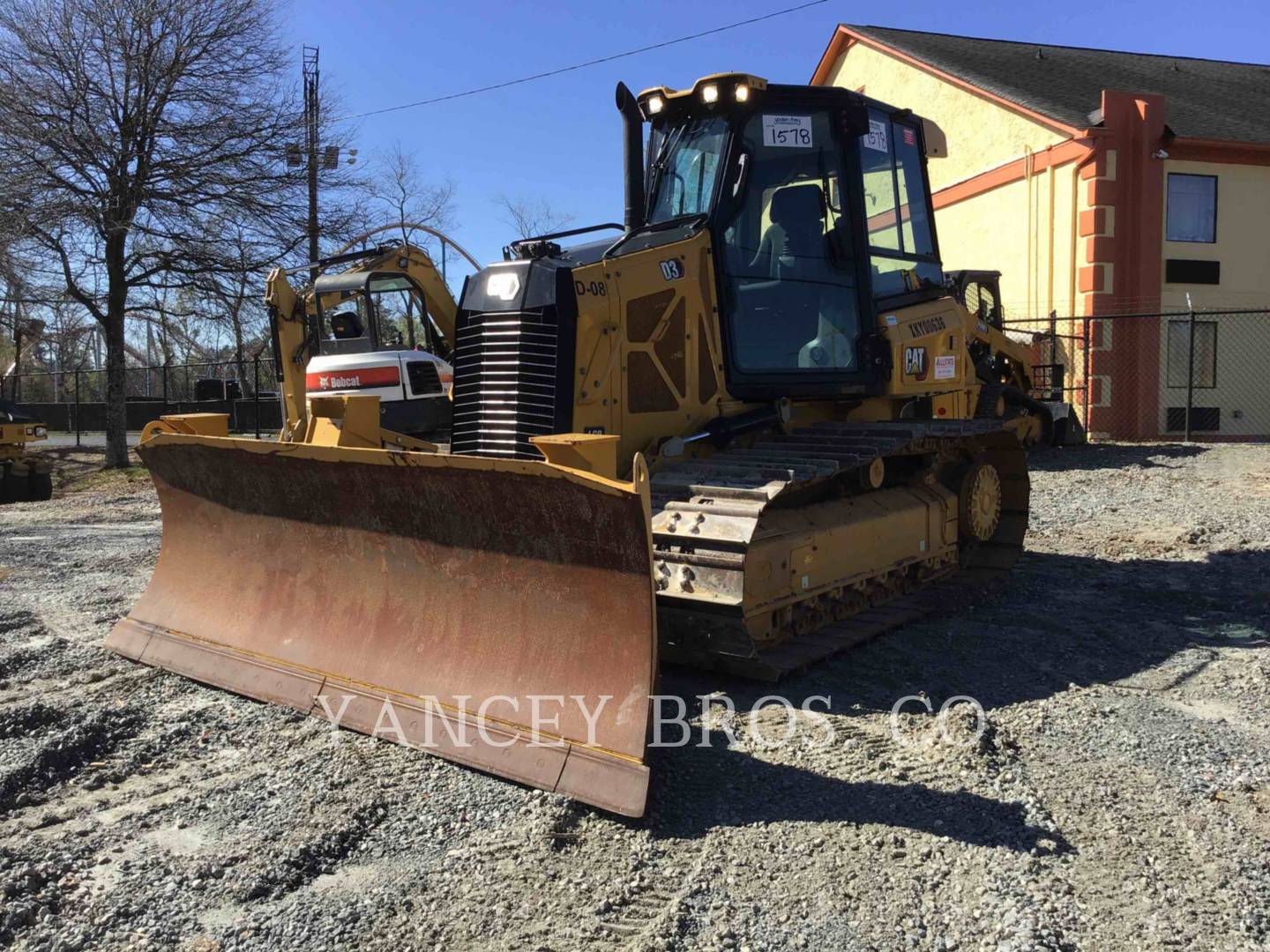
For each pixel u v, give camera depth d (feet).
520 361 17.33
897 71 70.03
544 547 13.46
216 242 61.57
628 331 17.61
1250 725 14.65
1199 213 56.08
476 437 18.02
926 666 17.57
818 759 13.47
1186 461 42.86
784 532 17.19
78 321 107.14
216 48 60.75
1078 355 54.49
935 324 22.09
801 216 19.58
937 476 23.50
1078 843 11.16
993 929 9.50
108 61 58.39
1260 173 56.44
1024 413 44.42
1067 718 14.99
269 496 16.90
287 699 15.60
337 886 10.59
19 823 12.07
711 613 15.20
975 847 11.05
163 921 9.87
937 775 12.96
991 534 24.80
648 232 19.03
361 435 19.42
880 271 21.15
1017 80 63.93
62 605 23.43
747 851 11.07
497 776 12.86
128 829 11.80
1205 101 63.10
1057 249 55.88
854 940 9.41
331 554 16.24
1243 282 56.59
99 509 45.34
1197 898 9.99
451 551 14.61
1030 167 57.26
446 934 9.64
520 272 17.69
